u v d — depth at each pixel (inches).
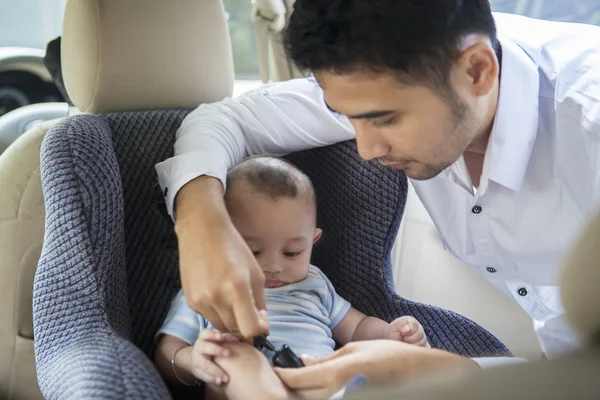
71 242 32.9
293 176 41.4
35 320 32.4
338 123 43.8
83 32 41.8
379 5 26.8
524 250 43.0
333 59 28.1
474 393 10.3
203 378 32.5
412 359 27.4
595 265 11.5
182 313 38.8
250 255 31.8
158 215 43.1
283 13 53.9
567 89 37.8
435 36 27.9
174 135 44.3
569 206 39.9
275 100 44.0
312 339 39.4
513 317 55.3
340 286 45.9
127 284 41.0
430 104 29.6
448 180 44.0
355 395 10.9
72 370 27.3
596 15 54.0
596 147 35.8
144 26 42.8
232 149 42.3
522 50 39.9
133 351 29.2
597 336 11.5
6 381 48.9
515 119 37.0
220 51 45.9
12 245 46.2
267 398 29.4
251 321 28.3
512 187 39.3
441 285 59.0
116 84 43.5
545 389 10.2
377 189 43.9
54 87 58.1
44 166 35.1
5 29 58.2
